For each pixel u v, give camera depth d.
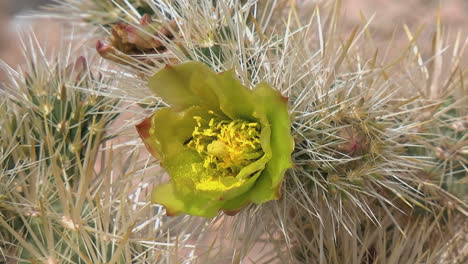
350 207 0.32
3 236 0.32
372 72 0.33
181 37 0.33
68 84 0.34
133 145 0.34
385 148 0.32
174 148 0.29
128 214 0.33
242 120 0.29
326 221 0.32
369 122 0.31
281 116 0.28
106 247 0.31
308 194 0.31
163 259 0.33
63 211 0.32
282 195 0.30
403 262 0.34
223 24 0.32
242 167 0.29
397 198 0.34
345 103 0.31
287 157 0.28
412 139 0.34
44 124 0.34
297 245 0.34
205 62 0.31
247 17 0.34
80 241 0.32
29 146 0.33
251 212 0.31
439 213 0.34
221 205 0.28
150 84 0.28
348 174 0.31
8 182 0.32
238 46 0.31
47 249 0.32
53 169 0.31
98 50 0.33
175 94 0.29
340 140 0.30
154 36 0.32
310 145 0.30
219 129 0.29
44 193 0.32
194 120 0.29
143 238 0.32
